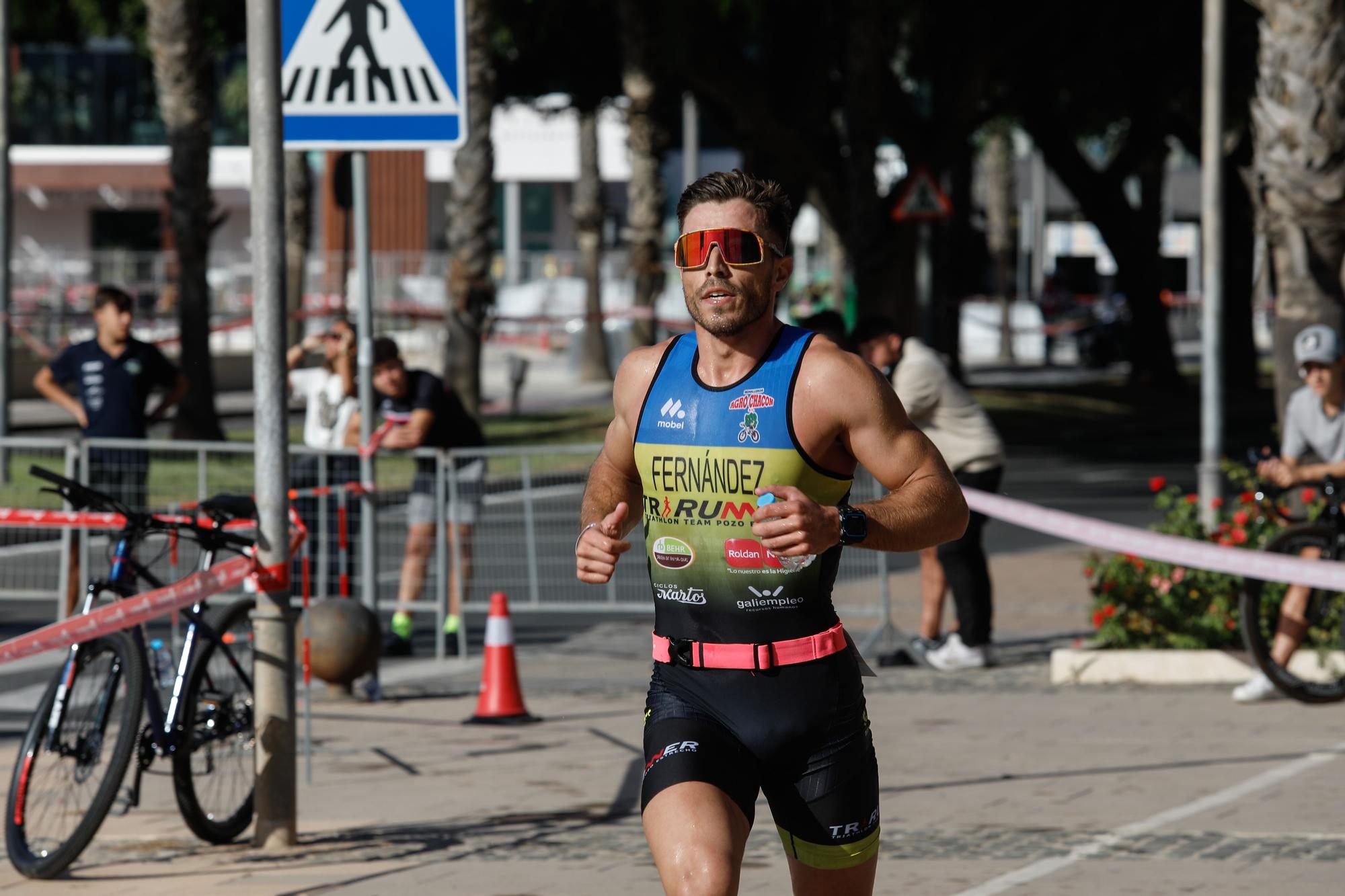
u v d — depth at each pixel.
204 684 20.62
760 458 12.05
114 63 156.50
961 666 32.06
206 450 36.47
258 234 19.55
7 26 62.41
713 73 76.94
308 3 24.78
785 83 82.81
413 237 167.50
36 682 32.84
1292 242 34.12
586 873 18.77
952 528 12.12
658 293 101.56
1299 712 27.42
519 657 35.03
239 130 155.50
